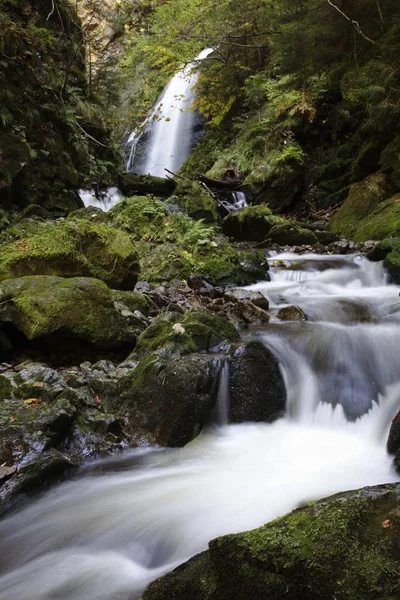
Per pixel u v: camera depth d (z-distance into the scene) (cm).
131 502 318
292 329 529
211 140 1945
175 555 268
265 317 583
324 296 710
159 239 872
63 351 495
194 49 1911
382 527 196
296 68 1379
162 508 308
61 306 472
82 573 266
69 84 1234
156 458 378
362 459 358
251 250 900
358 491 223
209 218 1188
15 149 928
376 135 1322
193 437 403
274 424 433
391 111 1180
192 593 207
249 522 282
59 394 397
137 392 413
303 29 1258
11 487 320
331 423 431
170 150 2109
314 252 1002
